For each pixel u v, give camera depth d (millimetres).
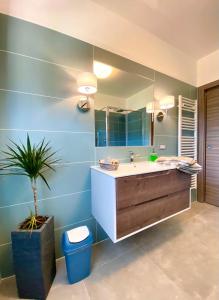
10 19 1201
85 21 1509
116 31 1700
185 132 2422
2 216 1203
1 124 1186
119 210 1197
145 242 1618
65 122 1440
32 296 1048
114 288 1109
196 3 1547
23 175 1261
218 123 2377
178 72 2301
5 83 1191
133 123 1901
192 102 2463
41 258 1011
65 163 1454
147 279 1174
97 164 1639
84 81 1312
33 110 1296
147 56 1964
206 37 2049
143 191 1326
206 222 1984
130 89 1858
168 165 1632
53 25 1362
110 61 1680
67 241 1152
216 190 2438
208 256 1397
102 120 1674
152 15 1697
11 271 1239
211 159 2484
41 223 1110
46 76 1341
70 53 1442
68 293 1084
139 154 1964
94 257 1421
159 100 2102
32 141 1298
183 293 1052
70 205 1491
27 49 1262
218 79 2297
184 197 1678
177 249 1498
